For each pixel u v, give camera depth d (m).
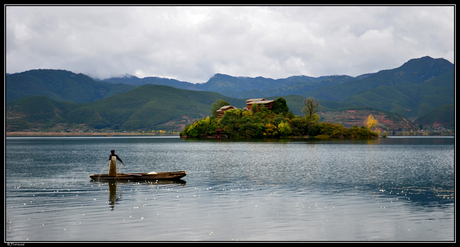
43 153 109.25
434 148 136.00
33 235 22.78
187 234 23.19
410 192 37.91
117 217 26.97
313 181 45.31
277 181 45.25
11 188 39.69
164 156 91.25
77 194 35.97
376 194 36.56
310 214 28.27
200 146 143.88
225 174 52.38
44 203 31.67
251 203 32.00
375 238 22.81
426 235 23.44
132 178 46.19
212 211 29.00
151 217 27.00
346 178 48.44
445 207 30.88
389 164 69.44
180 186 41.00
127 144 183.38
